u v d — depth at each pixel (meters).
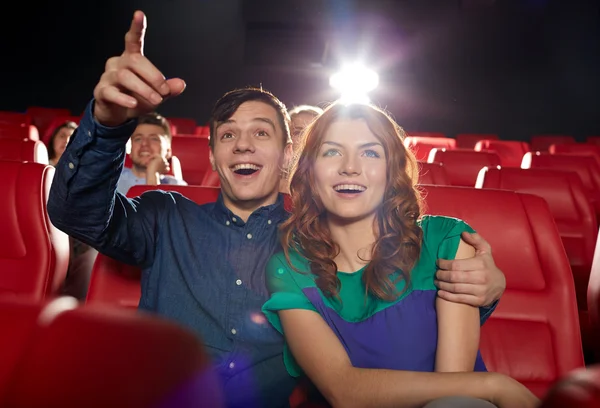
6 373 0.24
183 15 13.00
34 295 1.62
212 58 13.15
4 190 1.65
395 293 1.18
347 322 1.18
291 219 1.27
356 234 1.26
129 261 1.33
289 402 1.32
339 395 1.08
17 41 12.63
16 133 5.12
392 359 1.16
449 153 4.38
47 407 0.23
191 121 8.62
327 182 1.22
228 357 1.28
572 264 2.62
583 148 6.32
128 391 0.24
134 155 3.13
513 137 13.23
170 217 1.38
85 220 1.17
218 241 1.35
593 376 0.23
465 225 1.27
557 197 2.68
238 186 1.37
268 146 1.37
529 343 1.45
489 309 1.22
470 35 13.01
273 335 1.29
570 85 12.93
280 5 12.95
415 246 1.21
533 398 0.97
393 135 1.24
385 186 1.24
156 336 0.25
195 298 1.31
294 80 13.25
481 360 1.24
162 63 13.15
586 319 2.11
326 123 1.24
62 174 1.12
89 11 12.71
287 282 1.22
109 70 0.91
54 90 12.85
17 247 1.64
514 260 1.51
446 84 13.20
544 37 12.86
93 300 1.47
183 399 0.25
